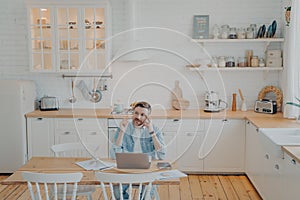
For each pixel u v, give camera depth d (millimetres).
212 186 4672
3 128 5098
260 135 4066
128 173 2953
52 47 5254
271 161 3723
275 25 5148
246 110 5426
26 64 5629
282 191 3373
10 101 5047
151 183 2742
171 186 4668
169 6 5461
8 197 4301
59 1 5145
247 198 4281
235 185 4699
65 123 5117
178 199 4270
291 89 4648
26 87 5184
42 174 2682
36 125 5148
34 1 5137
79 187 3396
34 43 5293
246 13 5414
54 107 5496
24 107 5121
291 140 3664
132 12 5379
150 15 5480
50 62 5324
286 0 5094
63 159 3424
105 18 5188
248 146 4793
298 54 4578
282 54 5258
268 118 4777
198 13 5453
